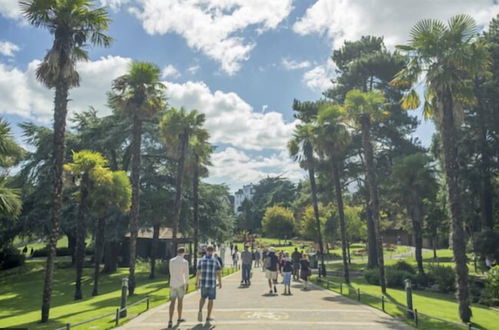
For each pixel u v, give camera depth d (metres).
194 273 32.56
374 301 16.05
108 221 35.75
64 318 15.63
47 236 41.78
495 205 42.59
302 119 41.09
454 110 16.31
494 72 35.97
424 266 37.47
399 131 42.53
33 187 39.06
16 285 34.78
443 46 15.43
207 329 10.30
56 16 16.58
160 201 35.94
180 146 30.83
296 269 26.39
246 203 135.00
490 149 37.78
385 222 77.38
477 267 39.78
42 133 38.72
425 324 11.78
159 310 13.64
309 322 11.33
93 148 38.41
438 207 43.78
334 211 59.91
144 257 55.78
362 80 43.34
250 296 17.14
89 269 43.19
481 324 13.64
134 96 23.33
